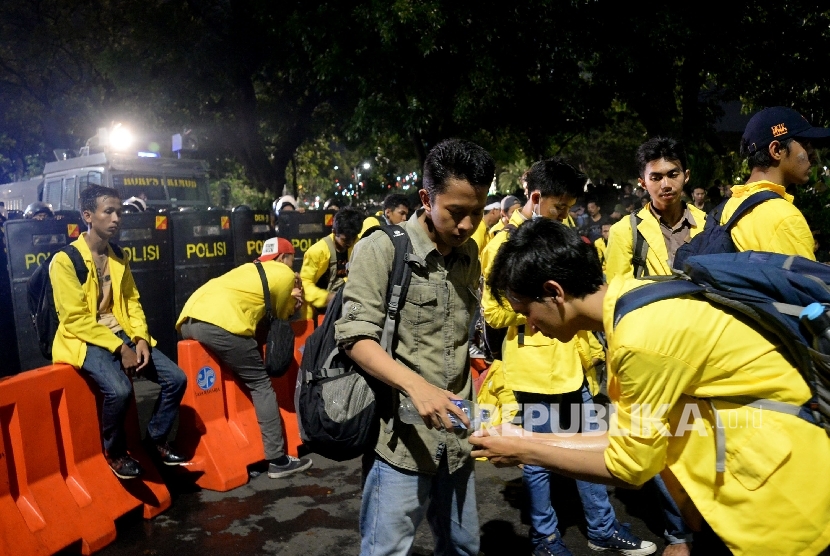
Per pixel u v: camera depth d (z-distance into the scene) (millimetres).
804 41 13234
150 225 7918
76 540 3805
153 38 19391
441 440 2572
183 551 3877
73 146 27297
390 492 2553
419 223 2582
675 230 3803
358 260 2523
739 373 1841
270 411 4875
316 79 17859
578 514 4328
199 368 4789
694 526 2070
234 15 19016
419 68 14242
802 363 1832
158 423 4453
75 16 22828
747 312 1830
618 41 13016
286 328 4855
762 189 2814
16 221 6727
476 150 2408
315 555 3805
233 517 4297
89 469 4078
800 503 1817
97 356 4051
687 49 12922
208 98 21984
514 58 13617
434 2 12781
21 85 25297
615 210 15352
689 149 13289
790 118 2836
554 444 2281
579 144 33469
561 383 3637
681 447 1959
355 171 26391
